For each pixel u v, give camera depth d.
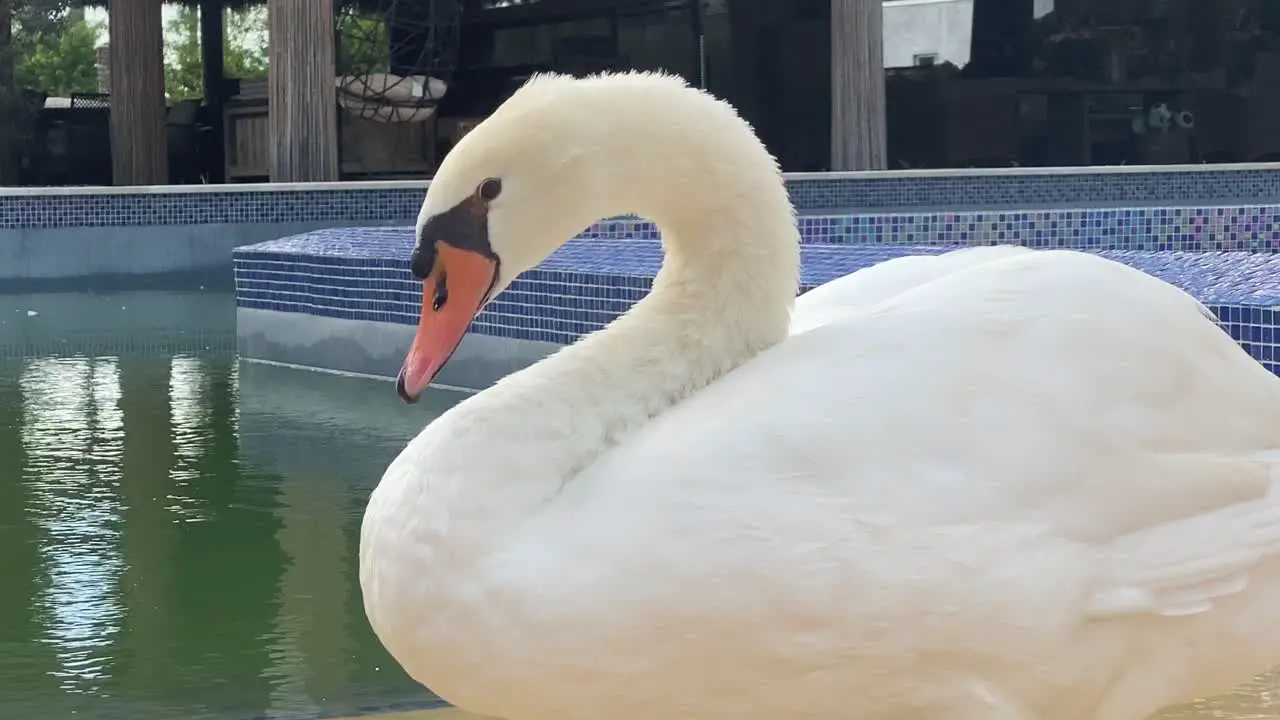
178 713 2.56
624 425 1.80
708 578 1.61
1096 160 17.48
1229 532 1.79
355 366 6.74
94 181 16.75
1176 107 17.42
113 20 13.14
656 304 1.91
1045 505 1.70
